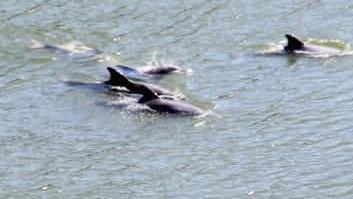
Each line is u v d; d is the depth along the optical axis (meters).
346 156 107.38
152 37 144.75
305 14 151.88
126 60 137.25
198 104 121.88
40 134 114.81
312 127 114.81
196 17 151.12
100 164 107.56
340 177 102.88
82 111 120.50
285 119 117.06
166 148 110.56
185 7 154.62
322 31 145.88
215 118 117.44
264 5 155.25
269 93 124.69
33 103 123.19
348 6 153.75
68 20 150.75
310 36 144.25
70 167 107.12
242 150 109.56
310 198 99.00
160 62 135.88
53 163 108.06
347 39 142.50
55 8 154.62
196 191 101.06
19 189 102.75
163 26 148.25
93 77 131.12
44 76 131.75
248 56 137.25
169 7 154.75
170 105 120.00
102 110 120.50
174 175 104.50
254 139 112.06
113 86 126.81
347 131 113.38
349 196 99.06
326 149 109.19
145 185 102.69
